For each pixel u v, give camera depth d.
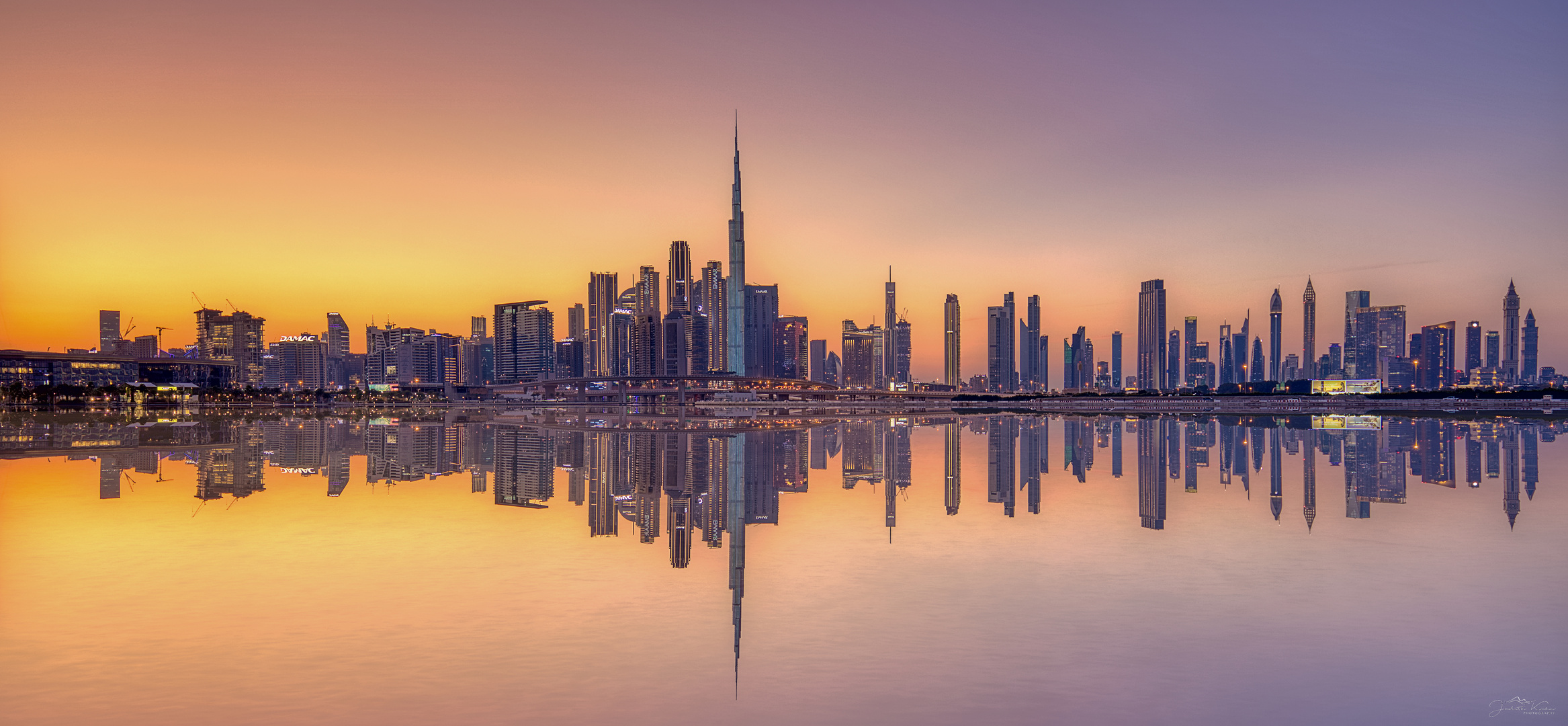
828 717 21.88
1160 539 44.12
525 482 73.69
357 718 21.70
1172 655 26.05
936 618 29.94
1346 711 22.08
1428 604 31.23
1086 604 31.50
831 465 88.19
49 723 21.34
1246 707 22.31
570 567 38.22
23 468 85.62
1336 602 31.64
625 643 27.38
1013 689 23.56
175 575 36.44
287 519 52.19
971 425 180.12
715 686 23.88
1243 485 66.81
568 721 21.58
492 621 29.73
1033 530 47.25
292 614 30.44
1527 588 33.44
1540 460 85.12
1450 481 68.12
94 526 49.25
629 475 79.88
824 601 32.25
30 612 30.66
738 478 76.56
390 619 29.97
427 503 59.88
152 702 22.64
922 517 52.31
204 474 79.88
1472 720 21.50
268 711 22.08
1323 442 114.31
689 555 41.06
